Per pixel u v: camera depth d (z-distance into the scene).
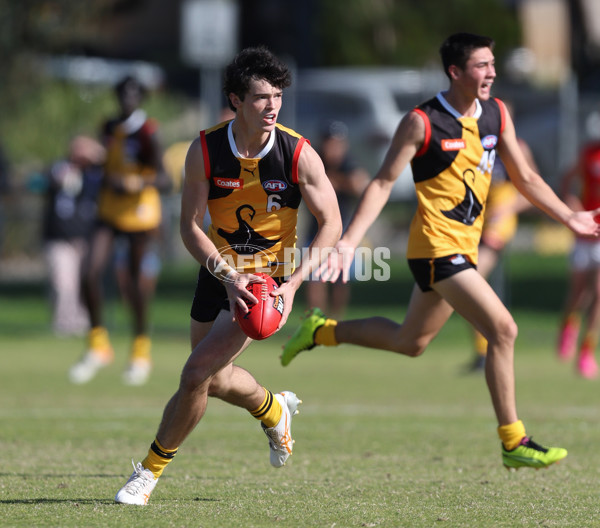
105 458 25.41
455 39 22.58
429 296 23.27
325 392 38.91
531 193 23.41
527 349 53.66
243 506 19.47
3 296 72.19
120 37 124.88
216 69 79.69
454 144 22.67
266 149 18.69
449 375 44.41
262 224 19.19
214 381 19.55
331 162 54.16
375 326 24.69
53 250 58.88
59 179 58.09
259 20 126.94
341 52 118.50
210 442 28.09
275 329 18.45
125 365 47.41
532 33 130.25
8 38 80.94
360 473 23.48
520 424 22.38
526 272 73.00
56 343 56.00
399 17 120.38
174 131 90.81
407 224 79.94
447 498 20.45
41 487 21.30
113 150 40.19
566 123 75.38
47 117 87.31
